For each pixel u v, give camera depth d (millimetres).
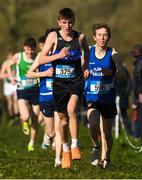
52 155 26750
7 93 46406
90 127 19688
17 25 69188
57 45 18484
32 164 21078
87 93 19812
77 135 18625
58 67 18453
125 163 22703
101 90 19656
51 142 26594
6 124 48344
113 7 79125
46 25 69250
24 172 17656
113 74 19781
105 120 19812
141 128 31250
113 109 19734
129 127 34375
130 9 78688
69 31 18406
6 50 68125
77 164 20953
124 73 19625
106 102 19625
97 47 19719
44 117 23094
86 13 70688
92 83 19703
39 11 70062
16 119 46406
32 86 28562
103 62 19641
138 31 76188
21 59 28594
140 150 26250
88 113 19844
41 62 18359
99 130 20016
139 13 77812
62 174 17172
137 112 32594
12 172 17672
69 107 18344
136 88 30578
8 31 69000
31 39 28844
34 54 28688
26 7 69875
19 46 68500
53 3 71000
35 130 29000
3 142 33438
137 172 18359
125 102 33875
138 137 32844
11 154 27078
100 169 18797
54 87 18516
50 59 18172
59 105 18500
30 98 28719
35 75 21906
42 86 22500
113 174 17438
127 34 76000
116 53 19656
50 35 18531
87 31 68062
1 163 20984
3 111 52094
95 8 75250
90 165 20266
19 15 69562
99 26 19500
